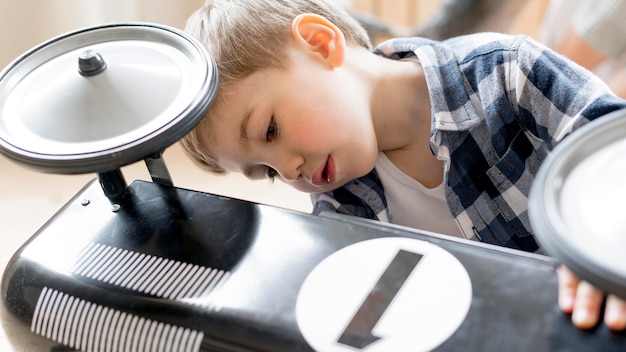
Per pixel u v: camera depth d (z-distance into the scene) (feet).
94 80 2.04
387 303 1.69
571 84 2.55
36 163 1.89
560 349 1.53
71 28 5.38
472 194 2.84
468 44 2.98
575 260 1.33
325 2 3.20
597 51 3.90
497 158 2.81
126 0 5.35
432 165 3.05
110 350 1.86
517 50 2.76
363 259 1.81
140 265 1.93
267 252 1.88
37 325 1.94
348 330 1.65
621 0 3.67
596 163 1.50
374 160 2.93
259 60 2.76
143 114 1.98
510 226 2.85
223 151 2.83
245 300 1.77
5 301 1.99
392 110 3.05
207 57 2.08
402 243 1.84
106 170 1.90
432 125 2.81
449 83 2.86
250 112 2.73
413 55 3.13
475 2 4.15
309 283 1.78
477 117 2.80
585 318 1.55
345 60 2.98
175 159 5.58
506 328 1.59
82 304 1.89
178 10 5.48
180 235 1.99
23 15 5.30
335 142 2.78
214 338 1.73
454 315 1.64
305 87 2.76
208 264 1.89
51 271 1.97
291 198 5.19
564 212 1.43
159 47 2.19
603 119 1.57
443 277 1.73
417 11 5.65
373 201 3.05
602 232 1.38
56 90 2.06
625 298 1.29
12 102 2.12
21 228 5.02
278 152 2.78
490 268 1.73
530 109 2.69
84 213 2.15
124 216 2.10
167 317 1.79
